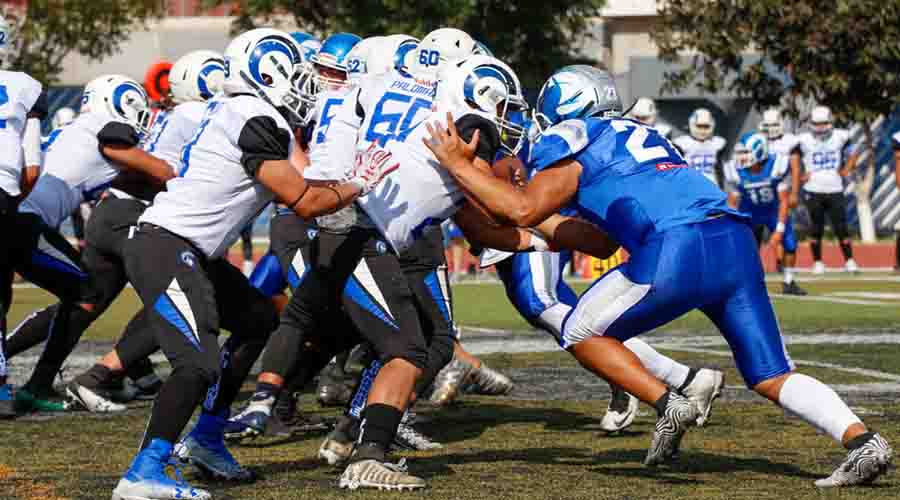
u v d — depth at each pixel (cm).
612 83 1902
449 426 2397
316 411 2603
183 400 1698
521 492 1770
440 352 1984
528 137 1930
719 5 7575
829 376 2977
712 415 2466
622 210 1805
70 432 2305
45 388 2573
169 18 11012
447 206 1845
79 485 1819
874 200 9662
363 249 1806
